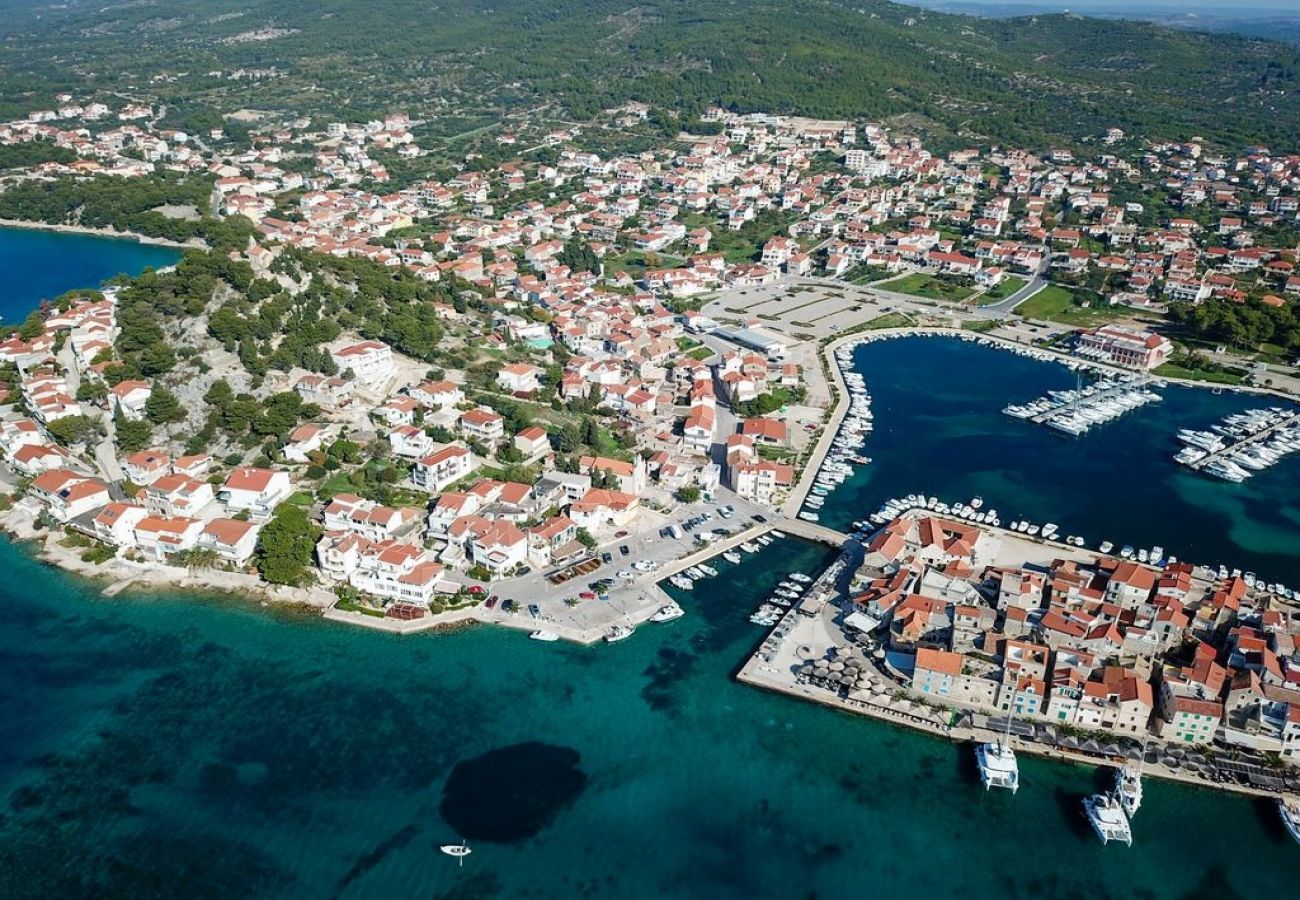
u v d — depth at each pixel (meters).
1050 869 144.88
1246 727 163.88
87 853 143.88
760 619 197.25
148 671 182.00
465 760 162.25
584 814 152.62
